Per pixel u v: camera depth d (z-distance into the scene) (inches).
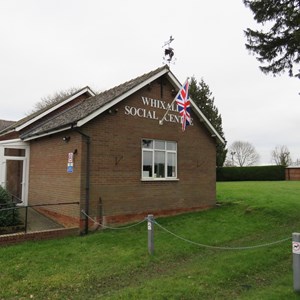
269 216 512.7
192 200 575.5
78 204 430.9
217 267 276.7
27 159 590.2
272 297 211.5
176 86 562.3
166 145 548.7
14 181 581.6
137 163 499.8
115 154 472.4
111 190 463.5
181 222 480.4
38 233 389.1
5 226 418.0
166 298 217.0
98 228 443.8
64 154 476.4
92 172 444.8
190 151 584.4
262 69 497.0
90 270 281.3
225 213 547.2
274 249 330.6
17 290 241.3
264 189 860.6
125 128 487.8
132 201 486.9
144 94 519.2
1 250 339.6
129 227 449.1
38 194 546.9
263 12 463.2
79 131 434.9
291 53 480.1
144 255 323.0
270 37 477.1
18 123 671.1
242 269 271.7
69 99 695.1
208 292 227.3
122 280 261.9
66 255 323.0
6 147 568.7
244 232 426.0
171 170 553.3
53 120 585.9
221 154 1473.9
